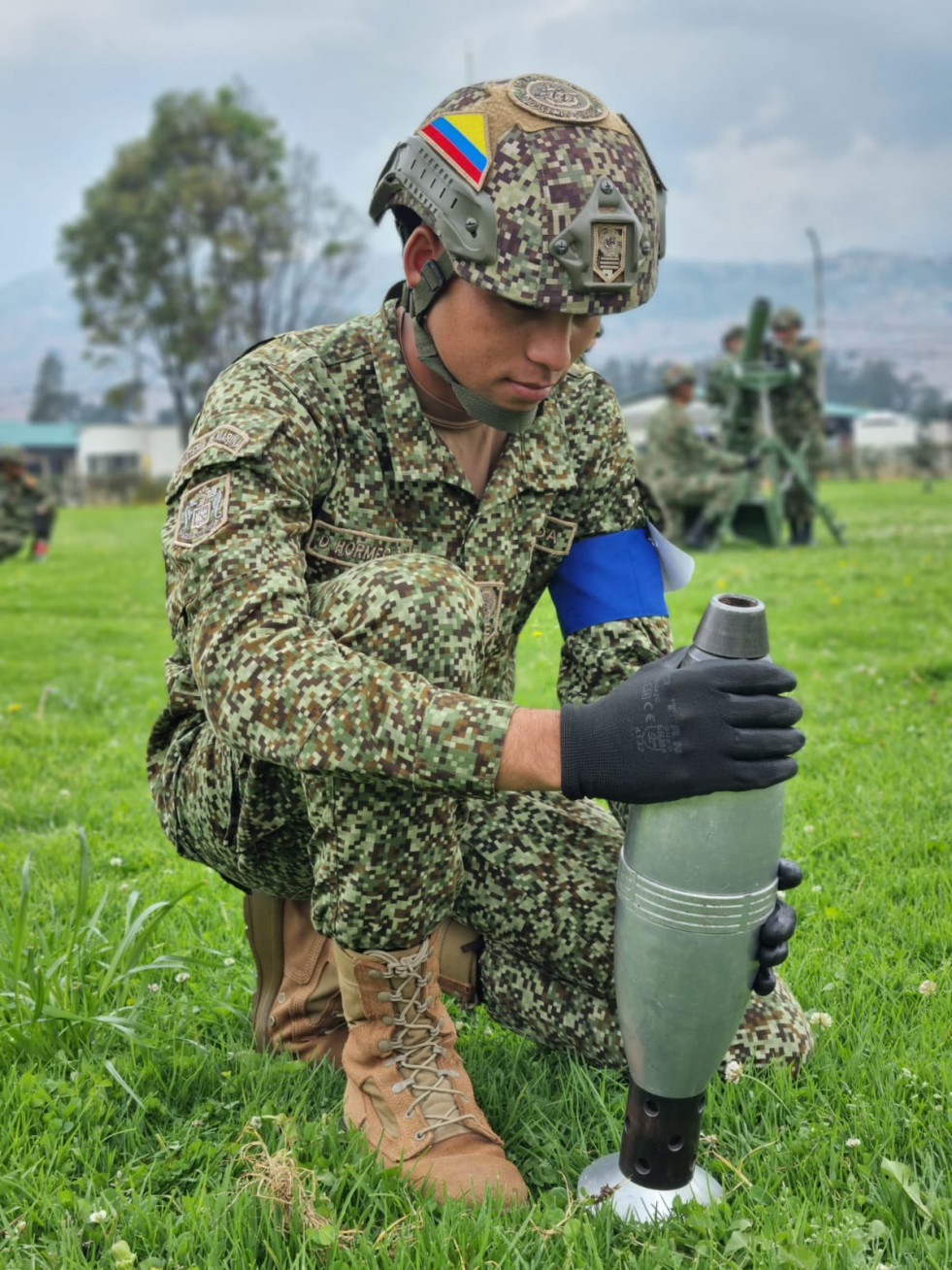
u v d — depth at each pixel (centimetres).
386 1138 172
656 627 191
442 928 201
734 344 1346
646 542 196
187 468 162
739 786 136
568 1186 168
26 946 242
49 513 1366
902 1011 215
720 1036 149
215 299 5372
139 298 5453
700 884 140
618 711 138
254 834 178
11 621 829
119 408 5581
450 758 140
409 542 174
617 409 194
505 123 151
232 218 5509
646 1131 158
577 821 194
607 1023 190
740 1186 165
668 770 136
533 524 182
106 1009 215
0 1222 161
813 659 588
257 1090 191
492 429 180
